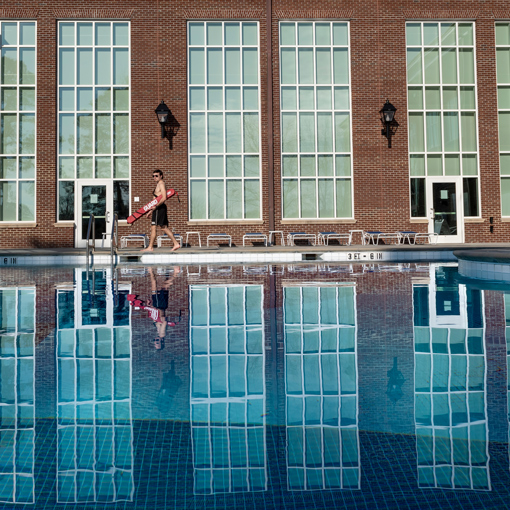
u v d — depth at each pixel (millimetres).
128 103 18266
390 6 18484
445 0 18578
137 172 18094
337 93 18688
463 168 18969
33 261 13289
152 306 6141
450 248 14500
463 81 18938
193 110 18375
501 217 18922
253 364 3643
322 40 18609
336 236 18500
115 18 18016
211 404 2840
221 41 18406
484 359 3732
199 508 1800
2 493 1911
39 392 3051
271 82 18266
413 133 18859
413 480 1988
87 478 2021
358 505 1820
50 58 17906
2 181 18078
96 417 2658
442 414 2656
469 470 2051
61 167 18172
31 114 18109
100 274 10156
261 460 2168
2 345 4227
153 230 13625
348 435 2412
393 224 18562
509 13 18719
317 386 3148
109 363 3676
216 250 13961
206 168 18469
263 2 18266
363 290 7438
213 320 5266
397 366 3562
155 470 2090
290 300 6551
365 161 18531
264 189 18500
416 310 5797
